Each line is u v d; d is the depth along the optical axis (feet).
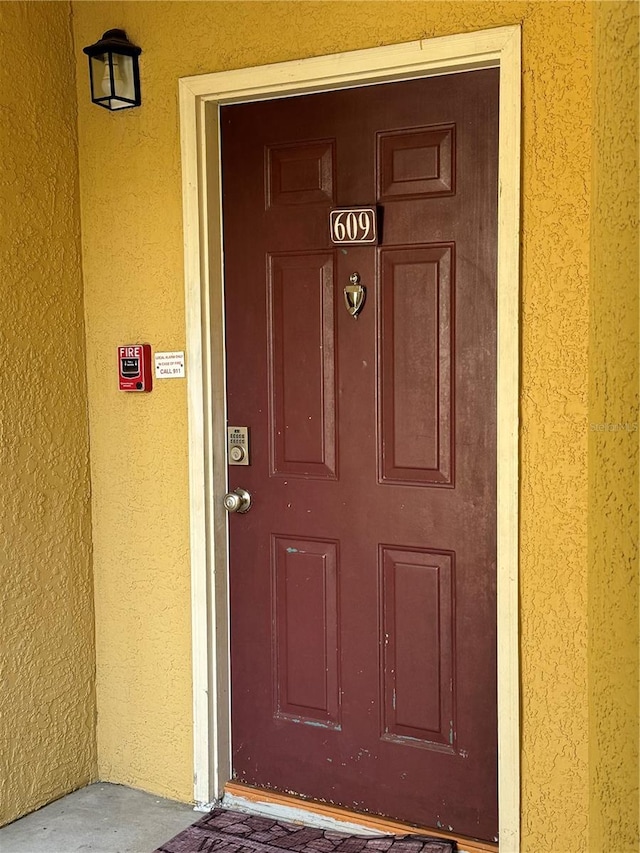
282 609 7.98
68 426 8.36
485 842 7.20
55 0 8.04
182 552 8.18
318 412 7.67
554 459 6.55
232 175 7.89
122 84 7.82
